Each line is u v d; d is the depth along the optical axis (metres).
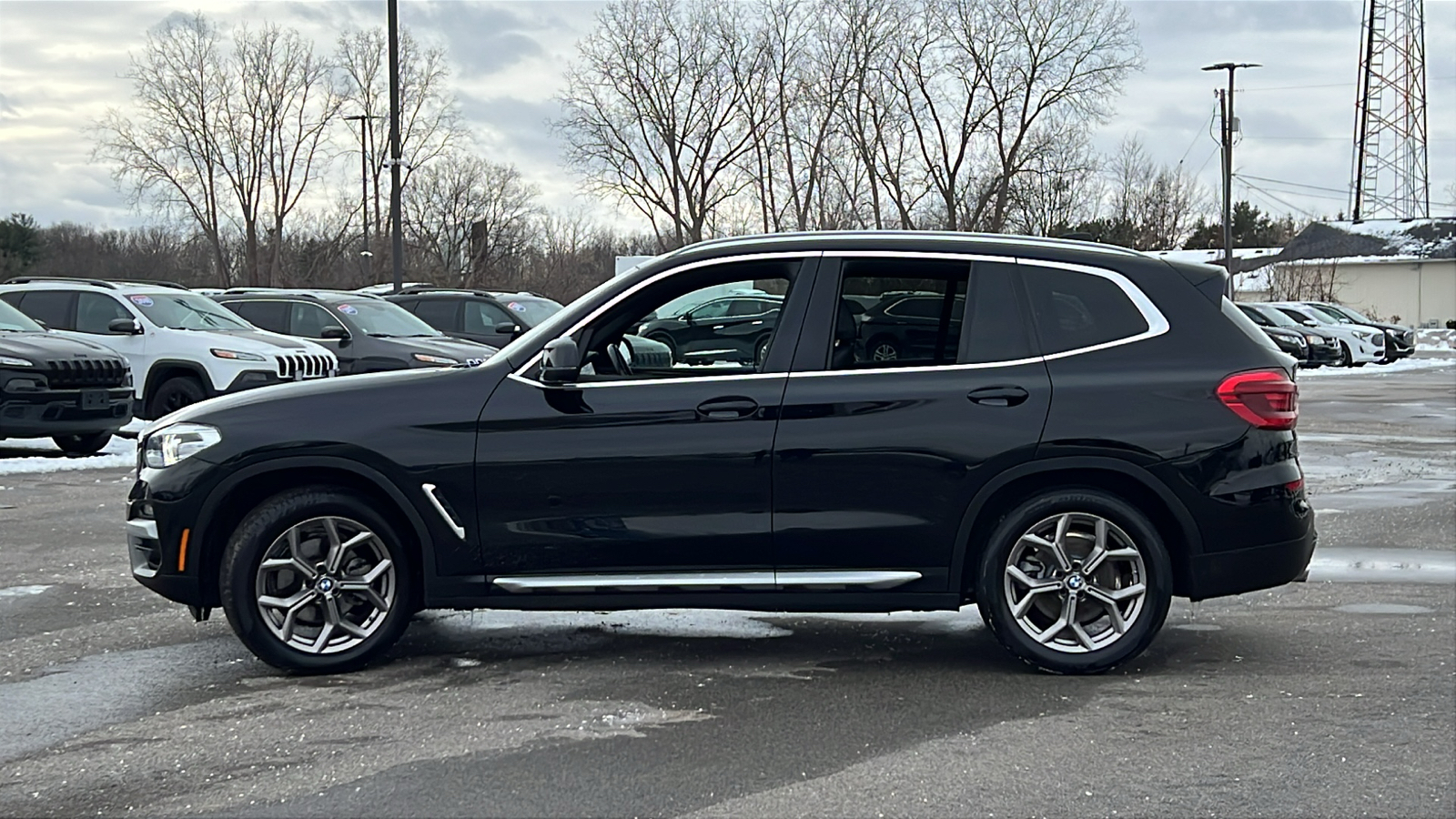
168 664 5.95
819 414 5.63
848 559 5.66
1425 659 5.98
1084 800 4.28
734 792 4.36
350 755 4.72
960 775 4.51
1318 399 23.55
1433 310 69.00
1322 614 6.88
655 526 5.66
